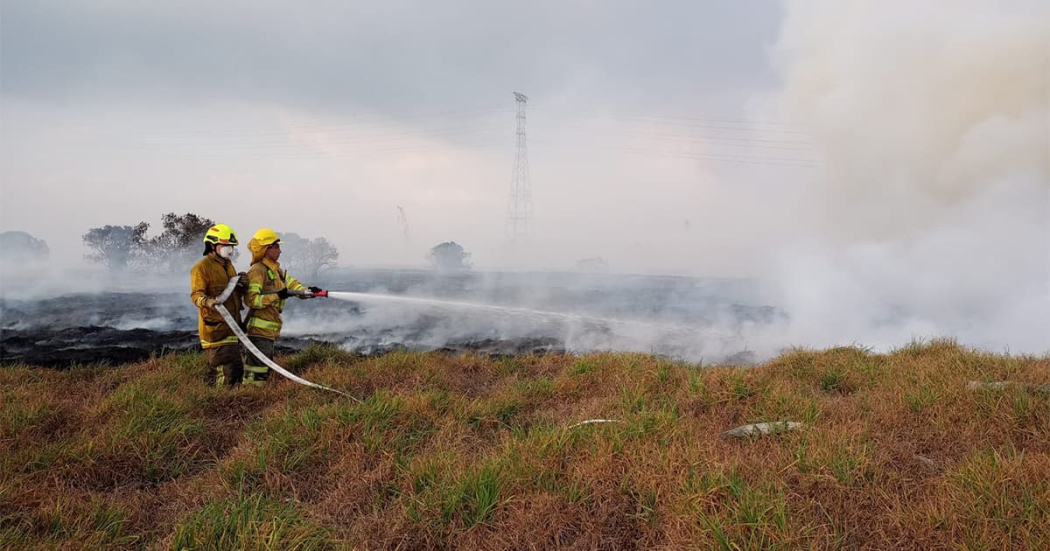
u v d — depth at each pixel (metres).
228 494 3.33
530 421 4.76
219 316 5.60
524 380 6.33
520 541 2.79
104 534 2.82
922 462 3.38
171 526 3.04
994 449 3.48
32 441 4.02
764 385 5.02
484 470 3.25
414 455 3.74
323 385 5.59
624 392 5.08
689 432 3.87
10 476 3.44
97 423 4.49
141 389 5.14
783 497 2.81
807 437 3.64
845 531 2.64
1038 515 2.61
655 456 3.37
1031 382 4.86
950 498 2.80
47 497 3.18
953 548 2.45
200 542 2.64
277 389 5.51
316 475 3.65
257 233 6.04
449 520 2.96
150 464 3.82
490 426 4.64
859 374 5.74
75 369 6.56
